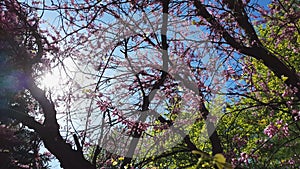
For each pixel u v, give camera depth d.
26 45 6.47
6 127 8.32
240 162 7.54
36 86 5.89
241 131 11.25
